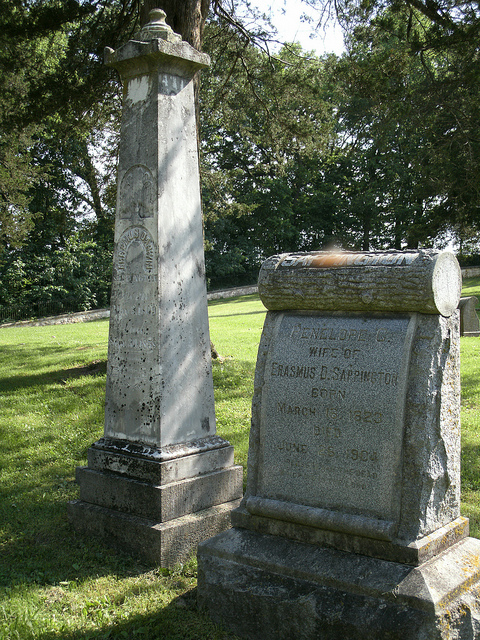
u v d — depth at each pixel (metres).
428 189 22.81
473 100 15.14
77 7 12.40
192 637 3.59
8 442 8.02
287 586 3.50
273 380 3.92
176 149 5.28
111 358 5.29
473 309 13.52
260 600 3.54
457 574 3.33
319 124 15.84
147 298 5.07
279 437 3.86
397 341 3.52
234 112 16.27
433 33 13.74
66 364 13.59
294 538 3.73
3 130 14.70
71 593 4.14
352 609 3.24
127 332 5.18
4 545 4.98
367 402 3.53
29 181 26.95
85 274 35.50
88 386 10.91
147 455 4.86
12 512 5.65
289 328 3.98
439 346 3.48
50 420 9.02
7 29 12.37
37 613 3.88
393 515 3.39
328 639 3.28
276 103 15.54
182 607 3.92
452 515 3.66
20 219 26.02
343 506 3.57
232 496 5.30
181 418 5.08
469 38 13.13
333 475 3.62
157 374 4.94
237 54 14.42
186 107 5.42
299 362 3.84
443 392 3.49
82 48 12.97
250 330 18.52
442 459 3.50
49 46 14.03
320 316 3.91
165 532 4.55
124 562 4.61
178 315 5.15
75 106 13.35
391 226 43.25
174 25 10.29
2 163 25.28
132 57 5.16
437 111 15.78
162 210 5.08
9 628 3.68
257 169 41.56
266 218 42.66
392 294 3.54
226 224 41.59
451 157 18.20
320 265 3.87
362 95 14.14
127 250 5.24
